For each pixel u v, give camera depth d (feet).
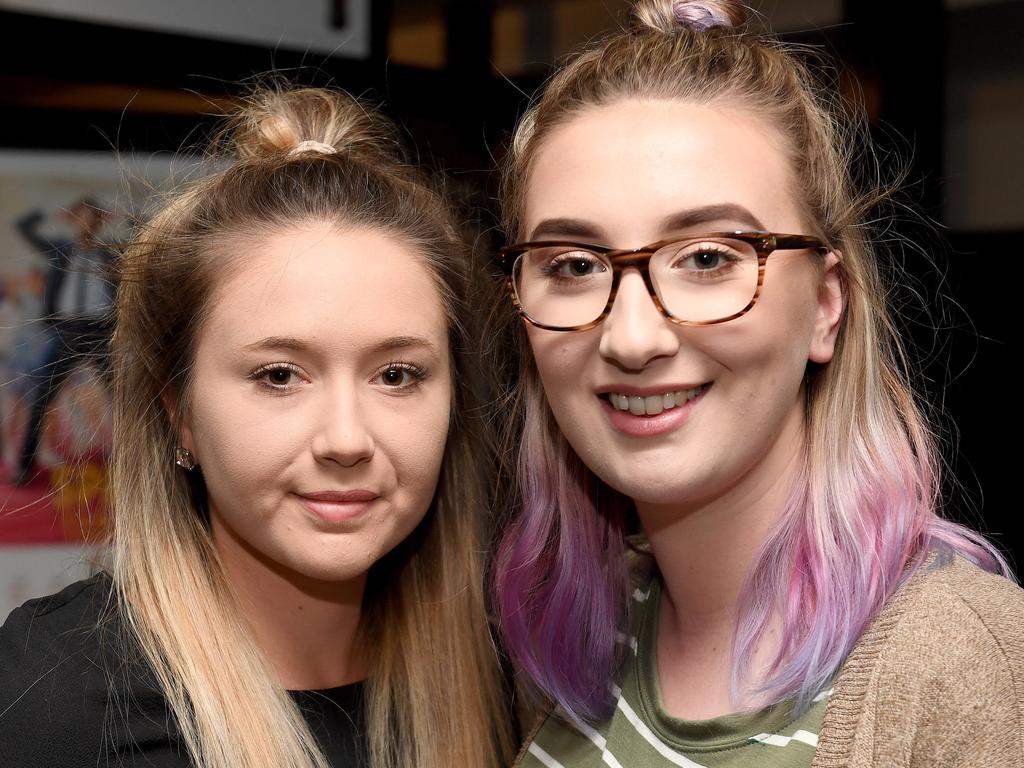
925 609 3.10
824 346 3.57
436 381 3.84
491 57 8.14
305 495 3.63
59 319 5.38
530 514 4.18
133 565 3.92
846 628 3.22
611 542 4.14
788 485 3.59
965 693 2.90
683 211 3.29
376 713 4.15
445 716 4.26
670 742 3.58
